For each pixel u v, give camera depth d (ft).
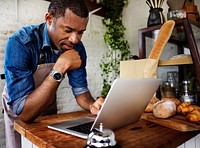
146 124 3.16
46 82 3.07
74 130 2.66
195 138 3.21
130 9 10.04
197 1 6.65
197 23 5.07
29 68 3.68
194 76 5.60
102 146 1.94
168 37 4.79
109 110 2.46
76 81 4.45
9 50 3.37
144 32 5.83
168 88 5.14
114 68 10.94
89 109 4.03
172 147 2.41
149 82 2.77
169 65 5.34
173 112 3.35
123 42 10.41
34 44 3.79
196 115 3.01
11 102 3.17
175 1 5.35
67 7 3.19
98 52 10.92
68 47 3.57
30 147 2.88
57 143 2.24
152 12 5.73
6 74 3.29
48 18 3.64
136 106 2.88
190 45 4.53
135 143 2.26
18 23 8.00
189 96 4.93
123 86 2.35
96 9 10.07
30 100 2.99
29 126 3.02
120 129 2.87
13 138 4.66
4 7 7.59
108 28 11.02
